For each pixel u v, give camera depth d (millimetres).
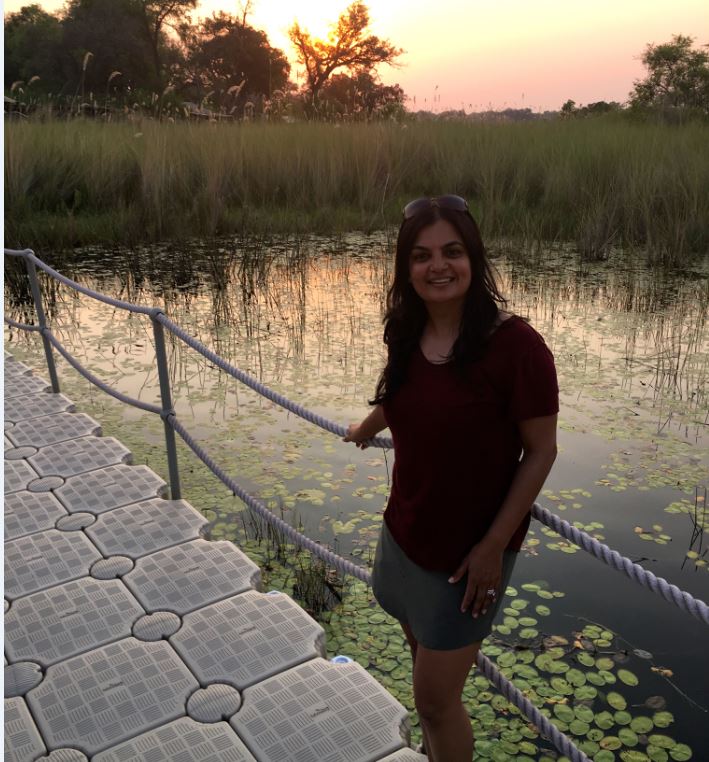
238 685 2697
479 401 1698
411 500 1862
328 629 3502
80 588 3275
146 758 2395
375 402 1878
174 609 3127
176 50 49125
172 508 3936
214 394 6293
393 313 1831
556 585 3730
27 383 5785
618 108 24250
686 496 4512
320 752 2404
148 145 14430
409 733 2506
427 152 15875
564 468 4859
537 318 8195
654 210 11664
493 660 3246
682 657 3232
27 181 12930
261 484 4738
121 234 12328
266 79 50219
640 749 2781
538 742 2857
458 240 1695
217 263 10867
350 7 47156
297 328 8023
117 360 7160
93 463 4426
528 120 19266
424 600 1874
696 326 7848
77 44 40031
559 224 12484
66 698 2654
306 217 13586
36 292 5359
